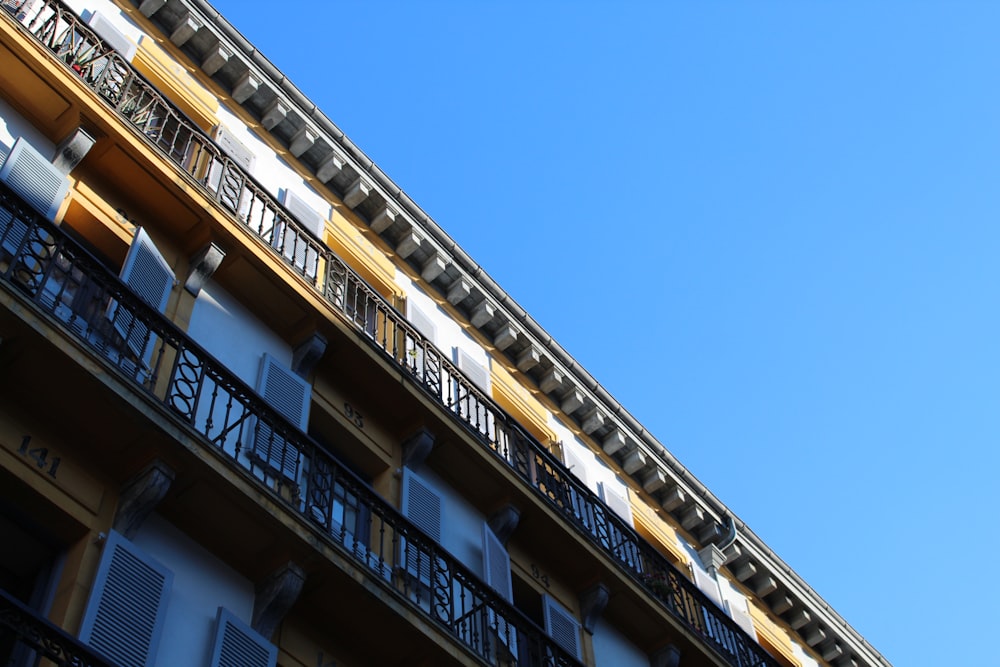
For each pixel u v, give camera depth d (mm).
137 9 23062
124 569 14000
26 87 17969
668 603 23578
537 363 26922
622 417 28172
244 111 23984
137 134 18625
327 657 16281
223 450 15477
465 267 26188
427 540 18094
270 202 21156
